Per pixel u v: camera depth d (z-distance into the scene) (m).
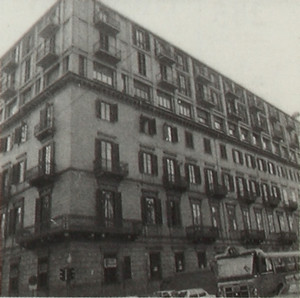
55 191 27.86
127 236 28.25
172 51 40.53
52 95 30.94
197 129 39.88
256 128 49.38
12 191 33.31
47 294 25.89
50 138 29.80
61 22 32.44
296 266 20.39
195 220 35.34
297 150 58.16
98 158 28.67
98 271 25.98
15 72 37.69
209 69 45.50
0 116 38.12
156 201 32.09
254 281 17.41
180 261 32.25
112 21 34.03
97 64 31.81
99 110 30.31
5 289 30.52
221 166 41.34
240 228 40.41
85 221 26.23
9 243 31.69
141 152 32.38
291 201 50.81
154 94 35.94
